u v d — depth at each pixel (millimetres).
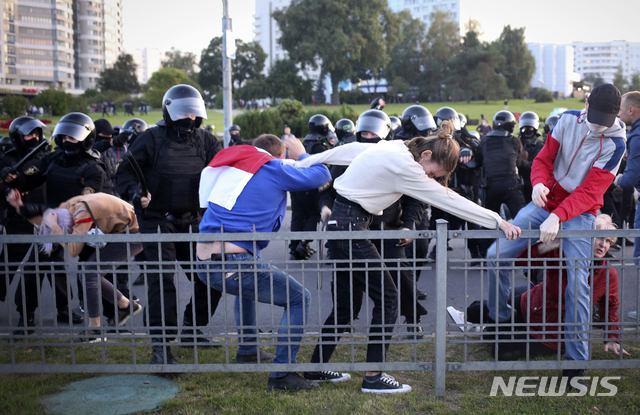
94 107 68938
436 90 85000
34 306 4586
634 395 3256
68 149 4691
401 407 3131
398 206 4406
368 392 3318
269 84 74375
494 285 3832
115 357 3957
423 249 4895
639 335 3348
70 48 119188
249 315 3756
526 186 7699
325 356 3459
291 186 3367
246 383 3490
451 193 3174
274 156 3746
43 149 5387
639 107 4504
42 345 3332
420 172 3145
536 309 3781
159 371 3328
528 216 3775
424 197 3189
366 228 3355
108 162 6801
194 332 3312
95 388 3441
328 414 3033
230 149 3475
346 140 5902
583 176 3480
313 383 3408
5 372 3350
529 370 3670
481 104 73562
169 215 4238
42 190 5414
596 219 3805
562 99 91500
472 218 3186
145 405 3197
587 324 3295
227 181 3352
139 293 5781
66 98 57594
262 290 3334
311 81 75938
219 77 101250
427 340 3273
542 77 151875
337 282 3480
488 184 6820
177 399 3242
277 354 3395
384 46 68938
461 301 5445
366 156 3266
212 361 3854
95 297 4289
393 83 80562
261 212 3326
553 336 3756
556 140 3596
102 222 4160
